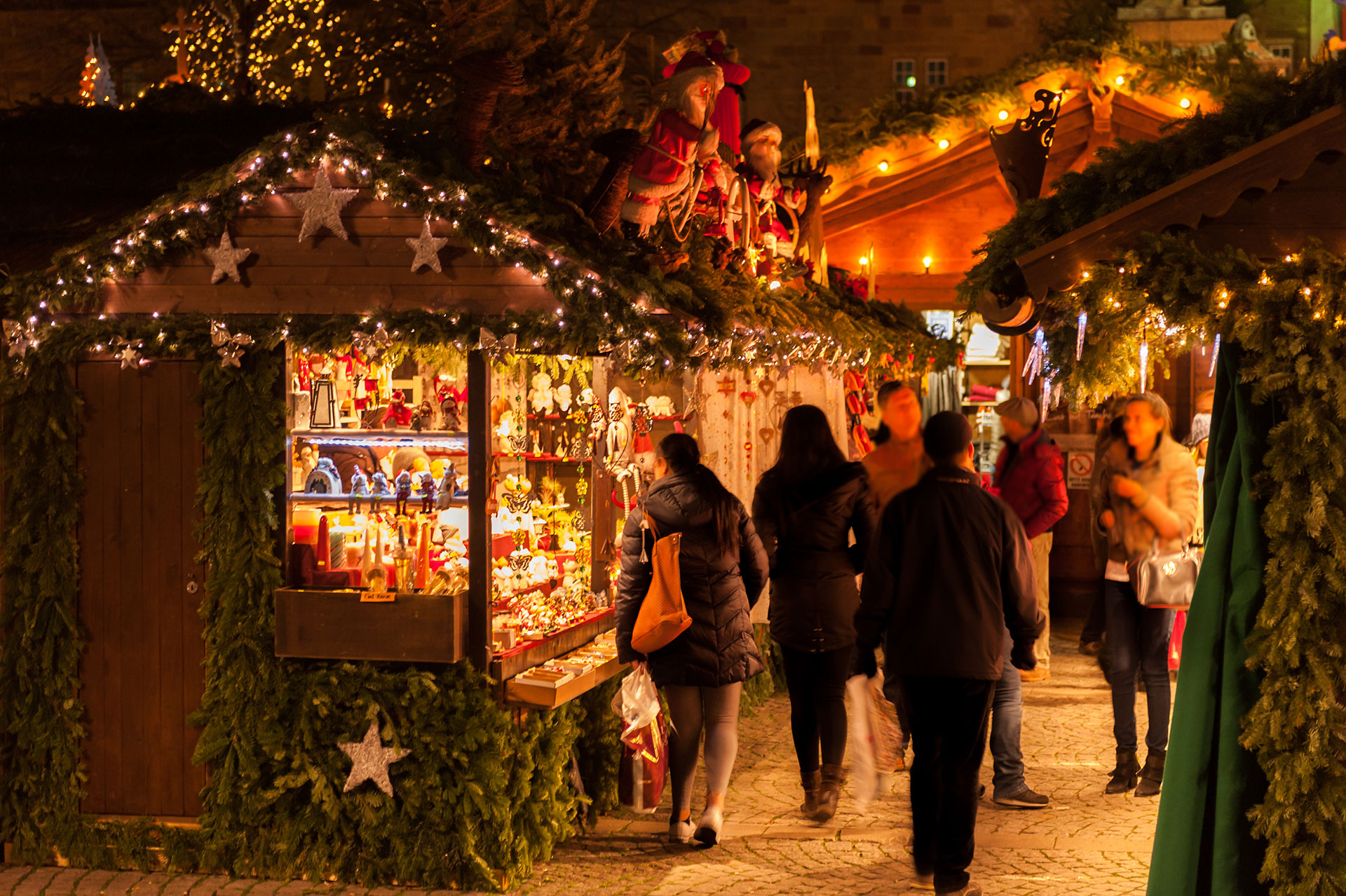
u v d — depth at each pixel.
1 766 5.68
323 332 5.33
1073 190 4.39
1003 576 4.80
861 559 6.17
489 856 5.25
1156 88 12.05
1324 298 3.91
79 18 22.22
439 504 5.41
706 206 6.99
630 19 21.31
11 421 5.69
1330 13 19.94
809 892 5.17
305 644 5.34
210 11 20.23
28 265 5.68
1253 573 4.14
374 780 5.31
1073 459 13.12
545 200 5.51
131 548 5.64
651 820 6.29
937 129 12.49
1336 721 3.98
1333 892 3.96
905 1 21.33
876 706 5.41
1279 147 3.96
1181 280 3.90
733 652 5.72
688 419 8.21
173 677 5.62
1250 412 4.13
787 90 21.53
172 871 5.51
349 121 5.23
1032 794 6.38
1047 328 5.21
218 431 5.48
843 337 9.09
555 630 6.12
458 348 5.32
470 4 6.13
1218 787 4.17
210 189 5.34
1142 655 6.59
